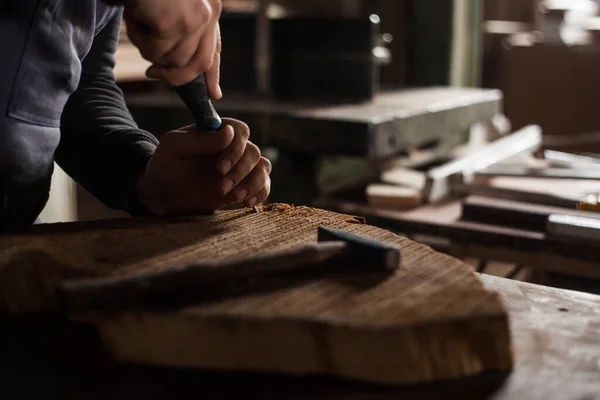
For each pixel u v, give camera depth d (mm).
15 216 853
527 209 1296
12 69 782
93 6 837
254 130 1598
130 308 638
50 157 858
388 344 607
